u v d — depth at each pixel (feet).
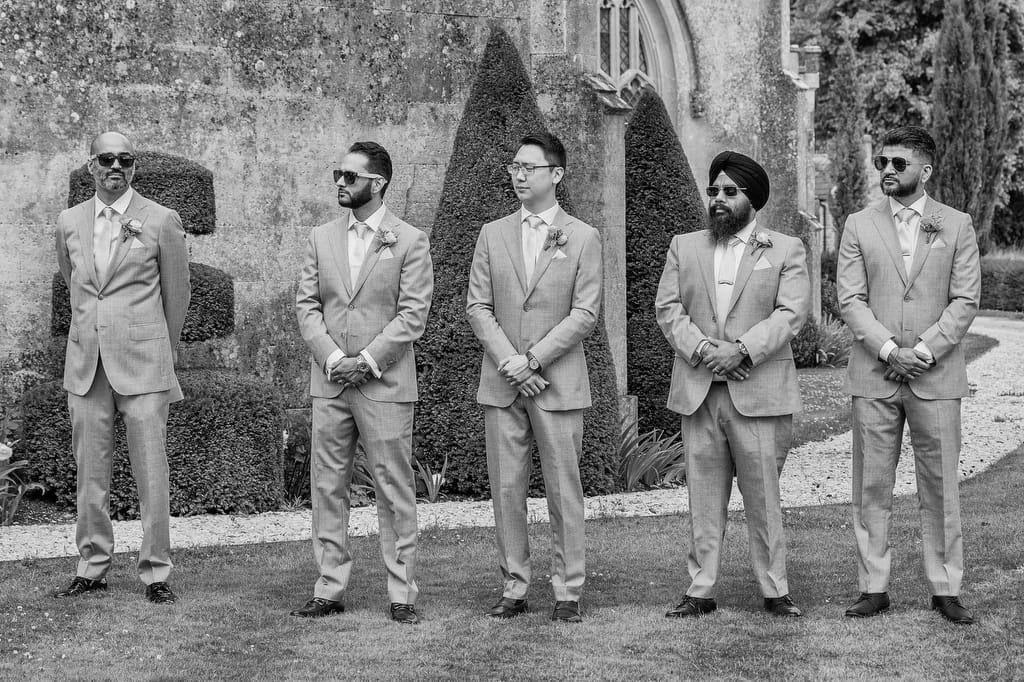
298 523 27.68
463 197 32.45
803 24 120.98
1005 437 39.45
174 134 33.91
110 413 20.63
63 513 28.45
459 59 36.27
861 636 18.34
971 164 105.60
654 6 59.77
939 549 19.54
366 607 20.18
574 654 17.67
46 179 32.73
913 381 19.27
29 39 32.53
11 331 32.53
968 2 105.50
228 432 29.19
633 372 39.37
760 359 18.99
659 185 40.50
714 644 18.08
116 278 20.42
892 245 19.63
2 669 17.02
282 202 35.04
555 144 19.83
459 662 17.38
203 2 34.01
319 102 35.22
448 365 31.65
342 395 19.60
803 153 69.05
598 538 25.41
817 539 25.14
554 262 19.60
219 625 19.06
